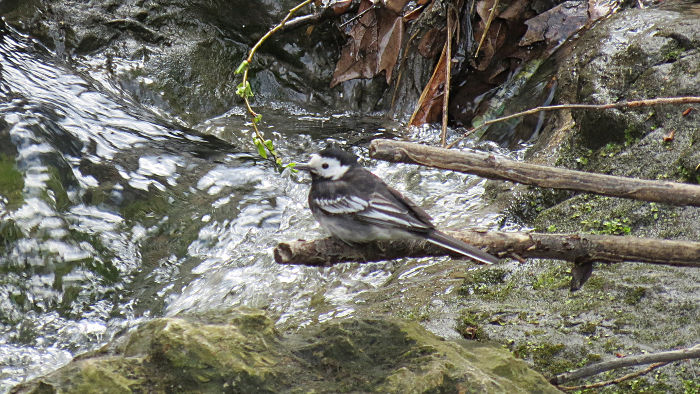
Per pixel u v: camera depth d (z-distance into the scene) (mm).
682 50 12500
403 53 16500
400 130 16016
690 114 11492
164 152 13852
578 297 9016
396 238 7410
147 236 12055
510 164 6598
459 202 13109
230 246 12133
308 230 12445
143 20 16328
